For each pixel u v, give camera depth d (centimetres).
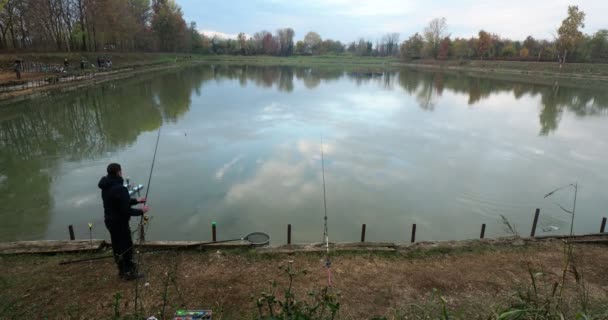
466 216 851
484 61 6562
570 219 845
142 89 3041
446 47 7662
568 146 1505
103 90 2856
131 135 1537
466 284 443
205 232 738
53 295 402
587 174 1159
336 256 501
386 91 3344
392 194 961
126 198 396
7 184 982
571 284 443
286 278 448
